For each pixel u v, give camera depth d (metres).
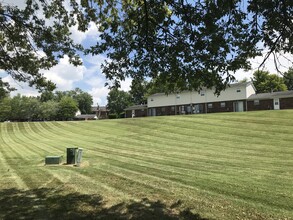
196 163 13.08
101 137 27.20
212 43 5.96
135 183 9.27
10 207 6.72
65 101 82.69
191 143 19.92
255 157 14.05
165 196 7.64
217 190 8.15
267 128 22.64
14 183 9.53
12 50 9.45
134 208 6.63
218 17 5.66
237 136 20.91
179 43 6.34
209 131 24.19
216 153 15.77
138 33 6.61
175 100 47.50
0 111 75.44
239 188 8.30
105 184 9.21
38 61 9.79
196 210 6.45
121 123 36.69
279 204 6.79
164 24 6.27
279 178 9.60
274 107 37.75
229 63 6.36
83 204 6.96
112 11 9.02
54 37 9.30
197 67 6.71
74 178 10.29
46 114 78.50
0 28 8.80
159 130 27.69
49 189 8.59
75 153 14.45
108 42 7.07
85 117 88.00
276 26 5.50
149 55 6.93
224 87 6.72
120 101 83.88
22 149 22.70
